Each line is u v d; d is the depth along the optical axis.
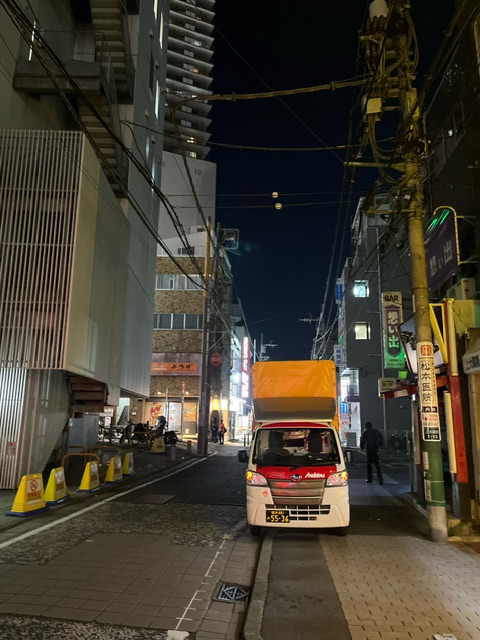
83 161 11.88
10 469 11.29
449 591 5.46
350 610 4.94
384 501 11.55
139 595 5.41
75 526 8.54
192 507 10.54
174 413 35.84
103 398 14.19
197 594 5.50
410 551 7.15
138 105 20.00
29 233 11.40
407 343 11.05
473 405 8.37
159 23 24.98
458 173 11.77
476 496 8.25
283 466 8.02
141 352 21.00
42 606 5.01
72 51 18.30
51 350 10.88
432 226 11.58
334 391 11.02
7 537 7.71
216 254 28.52
